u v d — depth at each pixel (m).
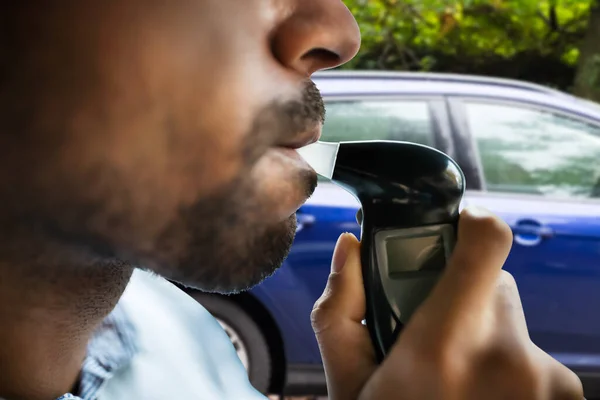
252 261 0.62
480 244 0.70
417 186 0.75
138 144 0.57
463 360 0.67
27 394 0.71
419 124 3.15
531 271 2.93
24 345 0.68
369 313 0.75
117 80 0.56
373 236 0.76
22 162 0.56
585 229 2.95
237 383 1.05
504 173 3.11
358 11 7.56
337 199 2.90
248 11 0.60
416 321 0.69
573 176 3.11
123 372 0.91
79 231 0.58
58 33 0.55
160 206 0.58
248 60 0.59
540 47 7.84
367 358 0.75
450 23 7.66
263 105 0.60
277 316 2.96
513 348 0.67
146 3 0.56
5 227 0.58
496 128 3.18
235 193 0.59
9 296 0.64
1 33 0.55
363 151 0.77
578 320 2.94
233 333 3.00
